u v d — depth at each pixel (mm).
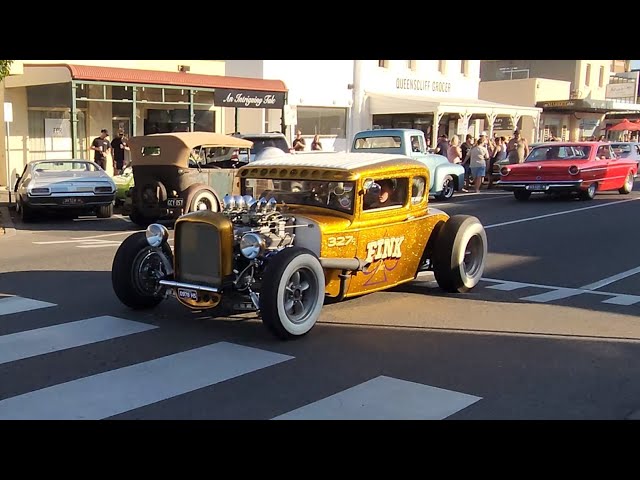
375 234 7172
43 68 20016
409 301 7895
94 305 7496
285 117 22984
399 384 5195
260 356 5816
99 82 19797
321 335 6469
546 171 18719
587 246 11766
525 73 49656
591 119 45156
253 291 6332
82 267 9727
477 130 35812
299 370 5488
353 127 28266
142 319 6930
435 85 34156
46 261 10227
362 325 6848
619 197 20484
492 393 5035
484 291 8453
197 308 6707
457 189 20172
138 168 14297
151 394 4957
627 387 5184
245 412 4660
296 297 6312
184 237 6547
